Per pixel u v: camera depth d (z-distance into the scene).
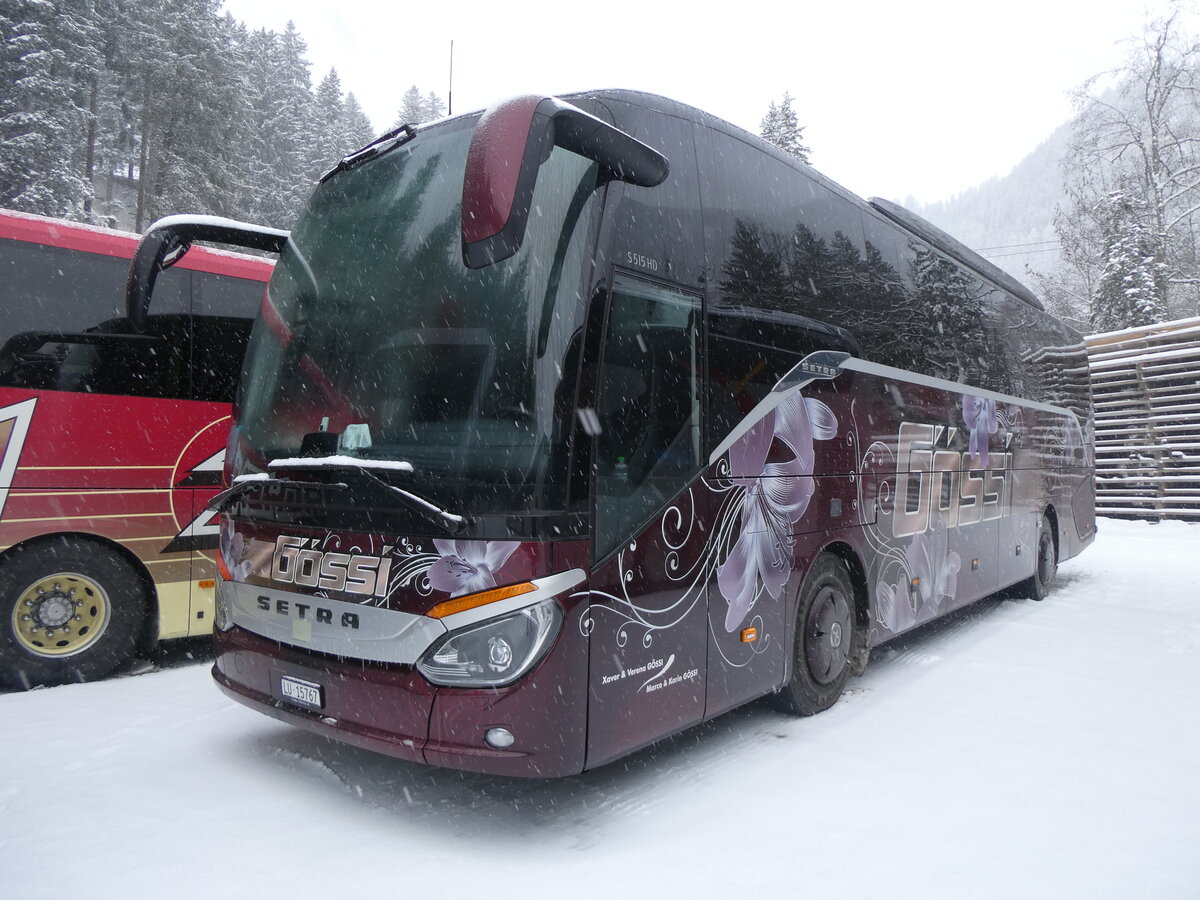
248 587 3.70
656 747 4.33
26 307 5.13
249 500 3.74
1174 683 5.56
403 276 3.53
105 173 41.31
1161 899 2.78
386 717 3.11
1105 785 3.79
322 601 3.33
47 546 5.15
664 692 3.51
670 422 3.62
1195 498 15.26
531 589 2.97
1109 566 11.66
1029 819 3.42
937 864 3.03
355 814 3.41
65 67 32.28
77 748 4.07
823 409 4.83
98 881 2.80
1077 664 6.11
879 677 5.79
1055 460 9.48
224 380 5.87
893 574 5.66
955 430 6.73
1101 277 25.48
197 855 3.00
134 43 36.31
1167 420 15.66
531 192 2.75
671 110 3.92
